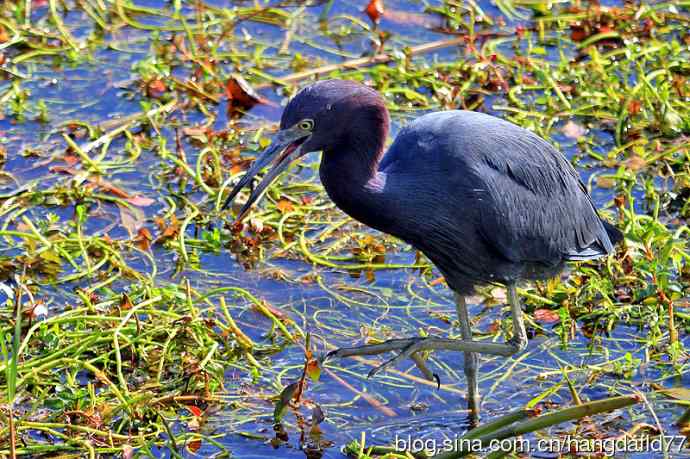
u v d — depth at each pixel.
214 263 11.99
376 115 9.40
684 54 15.69
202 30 16.42
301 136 9.32
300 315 11.22
